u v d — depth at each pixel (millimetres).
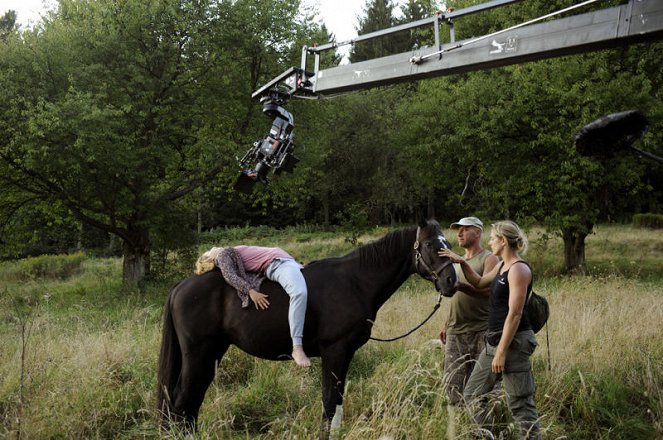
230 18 16141
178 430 4176
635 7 3852
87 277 20469
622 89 14891
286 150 5109
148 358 6156
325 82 5297
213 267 4578
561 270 17922
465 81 18547
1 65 14383
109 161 14031
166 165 16453
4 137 14219
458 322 4562
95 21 15336
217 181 18406
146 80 15367
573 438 4488
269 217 40719
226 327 4434
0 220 16859
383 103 33281
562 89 15148
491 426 4141
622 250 20750
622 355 5953
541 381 5328
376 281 4418
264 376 5629
